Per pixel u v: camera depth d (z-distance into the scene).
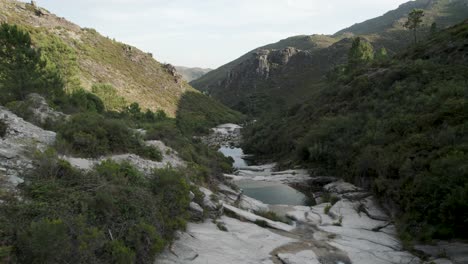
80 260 6.24
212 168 23.70
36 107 18.50
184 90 100.44
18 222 6.39
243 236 12.62
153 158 18.47
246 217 15.40
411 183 17.14
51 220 6.76
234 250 10.81
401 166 19.17
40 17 72.81
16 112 16.30
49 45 39.53
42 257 5.71
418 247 13.48
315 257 11.64
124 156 16.33
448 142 18.39
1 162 8.95
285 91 132.75
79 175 9.33
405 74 35.41
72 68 39.88
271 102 124.25
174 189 12.13
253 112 119.06
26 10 72.12
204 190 17.17
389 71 38.34
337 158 29.45
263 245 12.02
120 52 87.31
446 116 21.52
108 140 16.98
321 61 148.38
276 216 17.62
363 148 26.28
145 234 8.36
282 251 11.82
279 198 24.42
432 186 15.27
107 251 7.11
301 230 15.80
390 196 18.80
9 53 25.80
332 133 33.31
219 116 95.56
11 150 10.17
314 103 48.94
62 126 16.05
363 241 14.35
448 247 12.71
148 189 11.19
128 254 7.21
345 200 21.48
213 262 9.38
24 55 25.56
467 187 13.12
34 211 6.86
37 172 8.80
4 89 22.12
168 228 10.11
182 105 86.25
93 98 40.69
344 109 38.19
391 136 24.86
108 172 10.29
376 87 37.12
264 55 166.75
